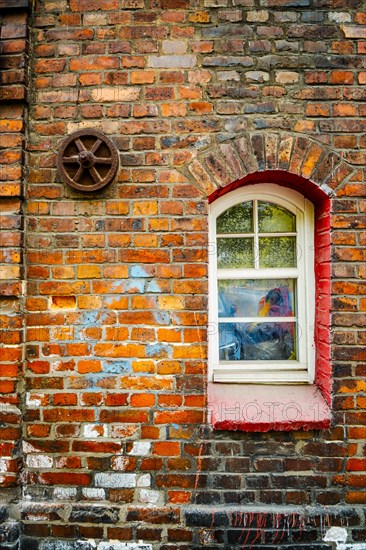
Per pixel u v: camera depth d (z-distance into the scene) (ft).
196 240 7.68
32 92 7.98
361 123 7.77
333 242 7.63
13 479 7.43
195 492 7.47
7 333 7.57
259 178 8.07
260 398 7.81
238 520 7.34
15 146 7.73
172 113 7.80
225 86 7.81
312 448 7.52
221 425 7.45
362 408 7.50
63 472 7.55
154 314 7.64
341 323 7.57
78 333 7.70
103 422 7.58
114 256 7.73
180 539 7.34
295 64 7.84
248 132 7.75
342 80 7.82
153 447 7.52
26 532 7.46
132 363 7.62
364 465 7.47
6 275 7.61
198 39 7.88
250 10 7.89
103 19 7.97
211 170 7.72
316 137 7.73
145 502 7.46
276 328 8.55
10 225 7.68
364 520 7.36
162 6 7.92
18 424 7.52
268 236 8.53
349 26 7.88
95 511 7.42
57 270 7.77
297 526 7.32
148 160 7.77
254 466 7.50
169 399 7.55
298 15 7.90
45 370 7.69
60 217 7.82
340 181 7.68
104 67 7.90
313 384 8.22
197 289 7.64
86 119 7.88
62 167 7.69
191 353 7.58
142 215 7.73
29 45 7.99
